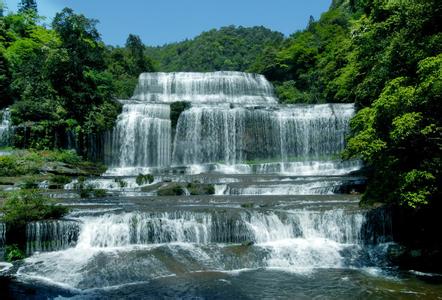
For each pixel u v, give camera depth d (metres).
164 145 41.38
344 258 16.36
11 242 16.17
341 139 40.62
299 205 20.00
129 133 40.53
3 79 40.94
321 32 67.50
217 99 54.34
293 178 28.88
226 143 41.16
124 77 62.09
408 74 18.02
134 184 28.22
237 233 17.55
